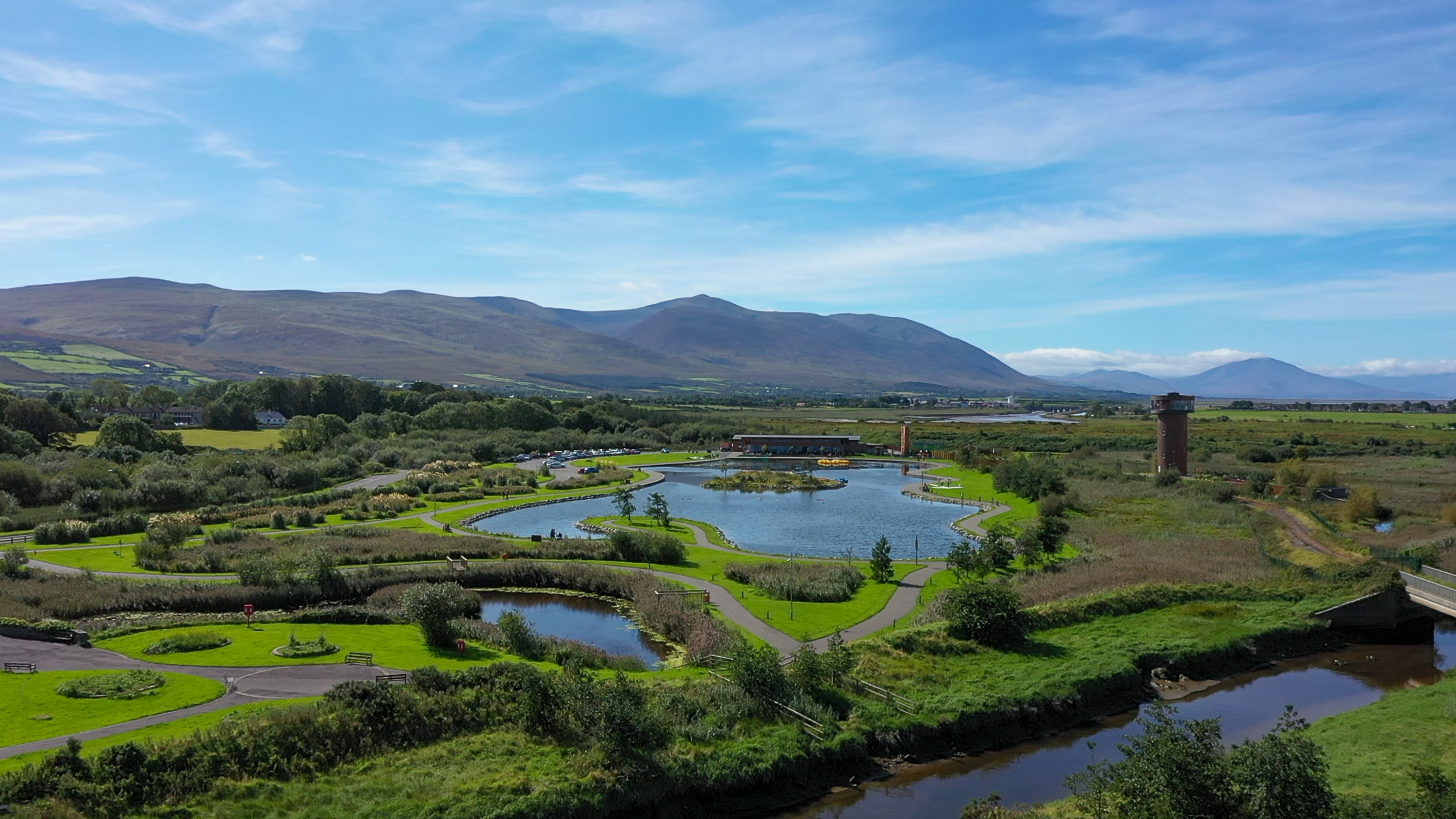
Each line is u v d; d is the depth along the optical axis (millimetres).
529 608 75750
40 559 85000
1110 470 160875
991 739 49844
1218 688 58344
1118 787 32625
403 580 80312
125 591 71438
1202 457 189250
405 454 182250
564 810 38562
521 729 44500
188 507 117500
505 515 128125
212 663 52250
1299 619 68812
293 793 37562
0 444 136000
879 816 41719
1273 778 30047
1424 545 85438
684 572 84875
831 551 103438
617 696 43781
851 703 50469
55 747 38656
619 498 125188
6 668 50344
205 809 35812
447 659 54750
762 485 170750
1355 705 55062
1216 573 81562
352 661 52562
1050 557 90000
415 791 38312
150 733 40562
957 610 62438
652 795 40938
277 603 73188
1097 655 59312
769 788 43531
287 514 111188
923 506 146375
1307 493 127125
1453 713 49406
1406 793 39156
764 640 60406
